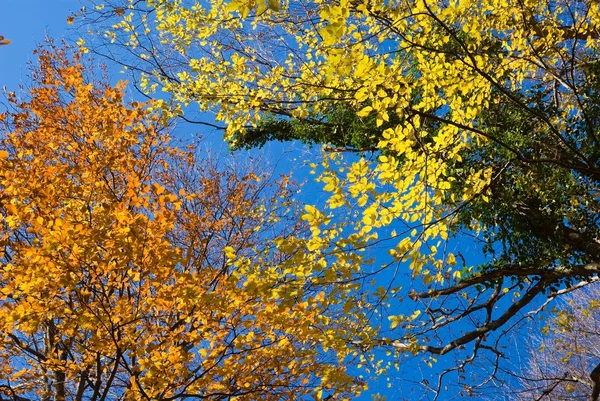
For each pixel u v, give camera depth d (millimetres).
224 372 3900
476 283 5504
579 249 5129
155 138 4844
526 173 5328
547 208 5328
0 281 4035
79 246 3328
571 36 5113
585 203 5184
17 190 3869
